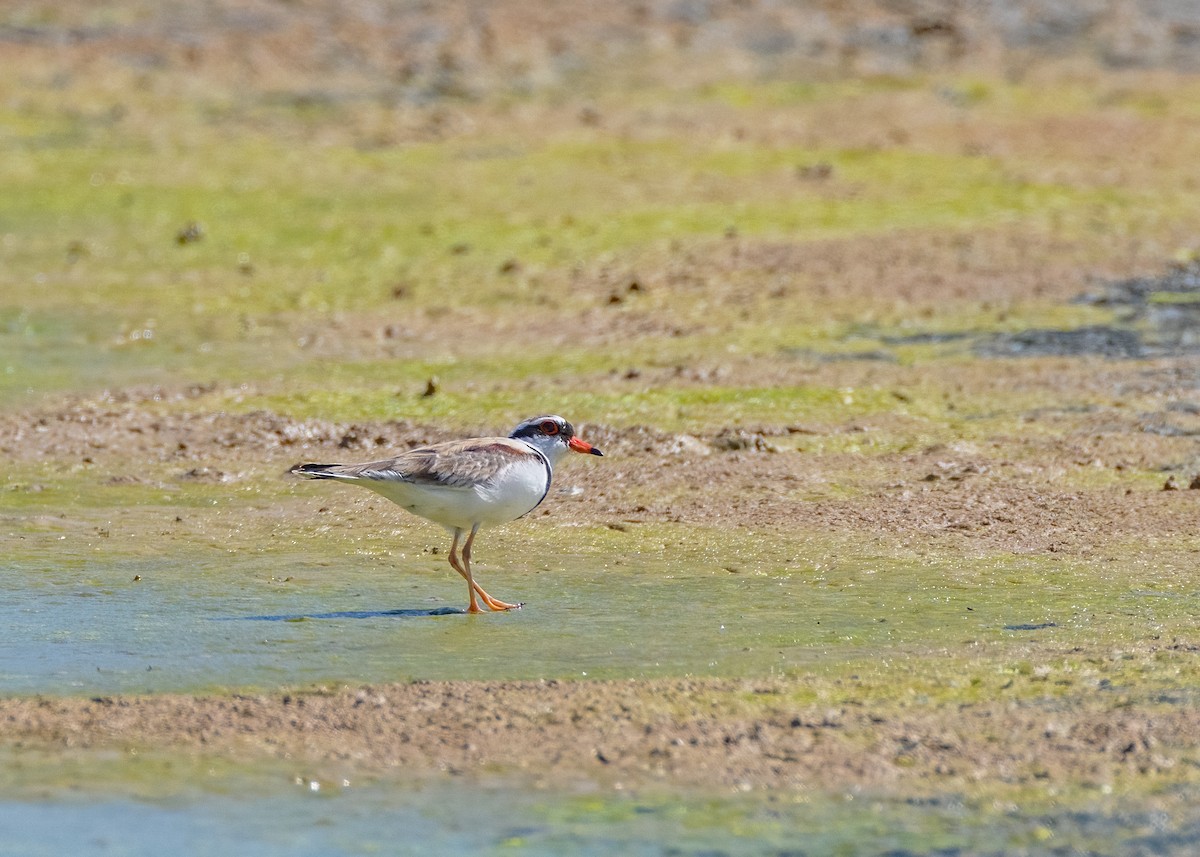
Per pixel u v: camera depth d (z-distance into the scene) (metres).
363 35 34.59
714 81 32.72
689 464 14.87
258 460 15.45
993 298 21.03
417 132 30.00
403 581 11.70
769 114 30.89
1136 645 9.88
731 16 36.06
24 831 7.64
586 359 19.02
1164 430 15.84
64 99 31.27
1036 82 32.75
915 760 8.28
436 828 7.65
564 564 12.09
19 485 14.54
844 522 13.09
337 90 32.09
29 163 28.16
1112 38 35.28
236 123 30.41
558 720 8.81
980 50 34.53
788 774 8.16
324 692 9.27
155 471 15.08
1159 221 24.33
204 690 9.32
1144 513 13.17
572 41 34.66
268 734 8.68
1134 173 27.00
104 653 9.96
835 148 28.83
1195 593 11.02
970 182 26.66
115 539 12.85
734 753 8.38
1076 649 9.84
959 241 23.42
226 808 7.87
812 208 25.39
